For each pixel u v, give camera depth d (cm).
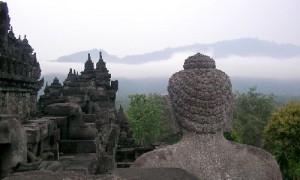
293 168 3766
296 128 3875
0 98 1370
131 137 4078
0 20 1429
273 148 4169
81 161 1241
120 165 2509
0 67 1343
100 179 247
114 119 3441
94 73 3278
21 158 668
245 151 387
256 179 370
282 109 4150
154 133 6128
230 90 403
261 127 6272
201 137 383
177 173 289
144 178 271
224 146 385
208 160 372
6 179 247
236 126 6100
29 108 1914
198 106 382
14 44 2108
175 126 398
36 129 973
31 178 244
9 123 656
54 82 3278
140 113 6162
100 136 1814
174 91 402
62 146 1398
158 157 371
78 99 2041
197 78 391
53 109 1445
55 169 872
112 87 3475
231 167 371
